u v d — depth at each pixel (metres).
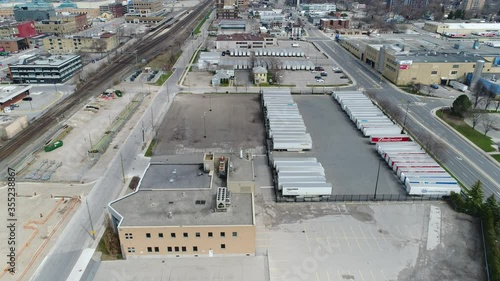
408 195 87.31
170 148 110.38
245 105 148.62
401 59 176.38
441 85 177.62
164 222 64.19
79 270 62.34
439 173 92.81
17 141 113.69
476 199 80.62
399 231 75.00
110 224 74.31
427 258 67.81
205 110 142.38
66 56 187.00
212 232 63.31
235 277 58.69
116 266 60.94
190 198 71.31
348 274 63.97
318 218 78.81
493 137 120.12
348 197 86.31
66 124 124.56
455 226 76.69
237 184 75.25
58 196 85.12
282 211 81.12
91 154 104.31
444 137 119.69
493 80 164.38
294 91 166.38
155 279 58.06
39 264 65.25
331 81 182.88
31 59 178.75
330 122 131.50
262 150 110.06
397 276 63.72
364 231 74.88
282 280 62.38
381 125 123.06
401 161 99.12
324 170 98.19
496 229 74.38
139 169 98.12
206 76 189.62
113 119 130.50
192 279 58.06
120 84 173.50
